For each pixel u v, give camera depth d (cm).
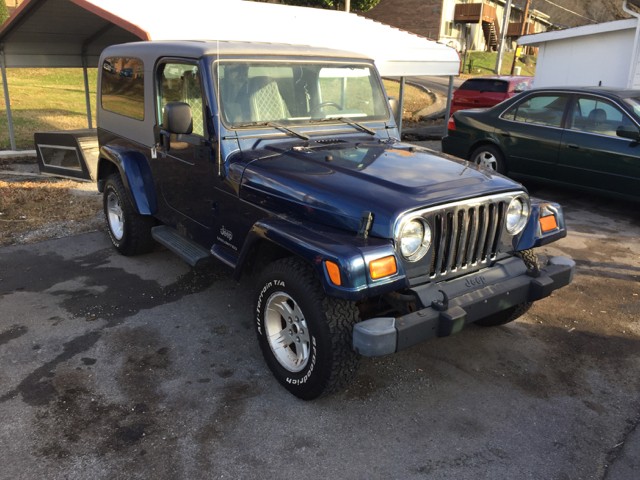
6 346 380
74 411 312
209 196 393
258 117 383
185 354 374
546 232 367
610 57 1292
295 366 325
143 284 486
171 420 307
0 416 306
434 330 291
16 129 1252
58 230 626
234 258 380
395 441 295
